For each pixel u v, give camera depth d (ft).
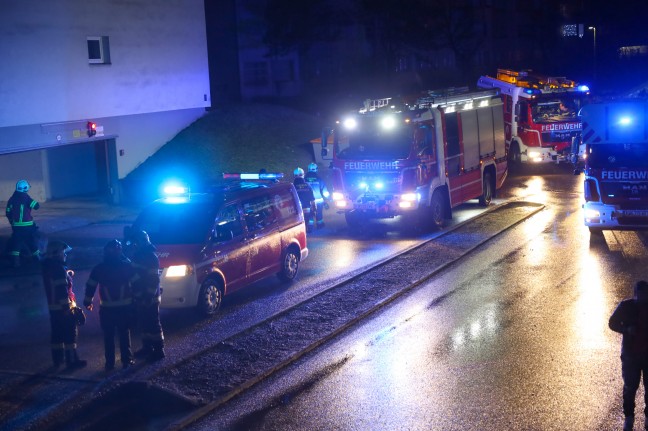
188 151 81.10
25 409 26.04
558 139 91.15
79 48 68.44
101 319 29.58
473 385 26.99
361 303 37.88
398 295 39.40
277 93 125.18
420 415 24.67
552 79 99.04
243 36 120.88
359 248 52.08
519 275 42.80
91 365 30.48
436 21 148.87
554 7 212.43
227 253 38.11
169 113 81.82
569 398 25.57
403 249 51.01
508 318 34.81
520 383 27.02
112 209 71.05
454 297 38.75
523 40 200.44
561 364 28.71
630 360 22.41
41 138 64.64
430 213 57.06
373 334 33.24
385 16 136.67
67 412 25.71
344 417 24.75
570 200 69.62
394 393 26.55
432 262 46.55
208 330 34.76
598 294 38.34
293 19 116.78
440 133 57.88
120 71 73.61
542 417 24.14
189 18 83.05
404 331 33.50
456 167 60.95
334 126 58.29
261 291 41.57
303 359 30.40
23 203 49.49
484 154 66.39
